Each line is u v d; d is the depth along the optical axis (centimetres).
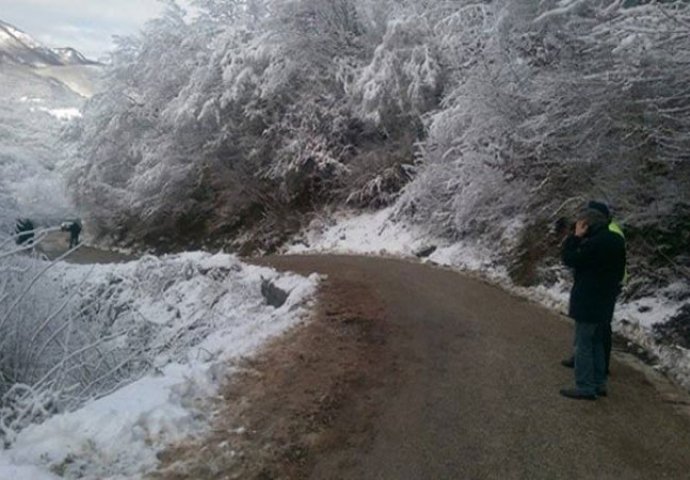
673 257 988
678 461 494
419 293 1099
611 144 1072
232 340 881
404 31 2014
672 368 714
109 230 3347
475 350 774
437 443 520
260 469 475
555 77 1133
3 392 728
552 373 693
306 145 2283
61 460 457
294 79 2419
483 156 1406
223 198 2664
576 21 1162
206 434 528
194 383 619
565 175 1218
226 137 2514
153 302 1561
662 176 1025
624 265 618
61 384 655
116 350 830
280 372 691
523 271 1212
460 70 1700
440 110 1800
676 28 934
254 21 2642
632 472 475
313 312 962
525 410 589
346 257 1633
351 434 541
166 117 2716
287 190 2353
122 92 3117
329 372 691
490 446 514
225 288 1460
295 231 2222
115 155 3228
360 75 2178
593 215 613
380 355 752
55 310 832
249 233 2422
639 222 1029
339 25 2420
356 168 2152
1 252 777
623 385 671
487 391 637
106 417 514
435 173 1591
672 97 945
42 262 996
